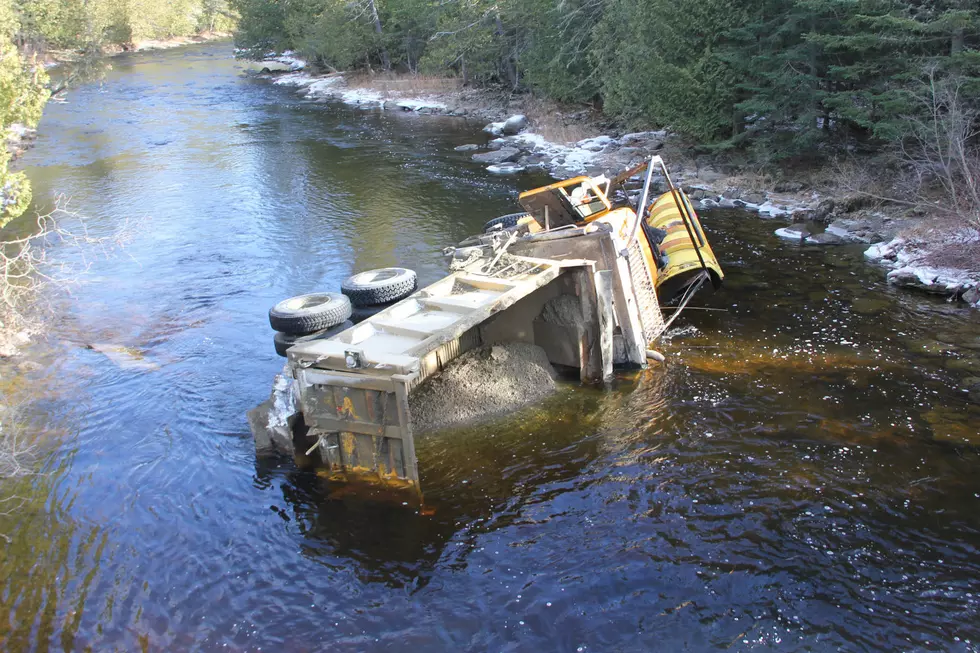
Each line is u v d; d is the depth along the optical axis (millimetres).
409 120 30109
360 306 8852
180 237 15727
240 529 6559
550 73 26547
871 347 9406
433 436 7805
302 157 23453
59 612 5707
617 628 5277
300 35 47812
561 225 10703
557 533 6273
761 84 17172
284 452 7477
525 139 24031
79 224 16953
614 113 23328
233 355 10070
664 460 7211
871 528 6141
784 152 16797
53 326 11320
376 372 6449
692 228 11375
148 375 9570
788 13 16000
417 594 5699
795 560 5828
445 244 14281
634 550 6016
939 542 5961
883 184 15172
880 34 14336
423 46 40156
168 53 66812
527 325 9281
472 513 6586
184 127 29953
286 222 16438
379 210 16984
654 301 9992
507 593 5648
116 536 6551
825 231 13977
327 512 6703
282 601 5711
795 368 8938
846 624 5219
